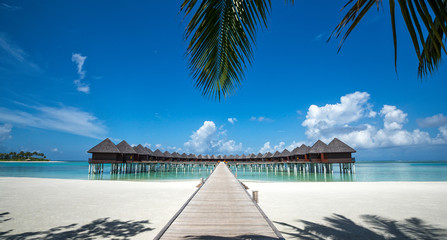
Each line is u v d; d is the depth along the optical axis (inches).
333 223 300.4
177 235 191.0
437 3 50.8
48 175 1438.2
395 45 52.7
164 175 1643.7
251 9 88.7
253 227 211.6
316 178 1352.1
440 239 241.8
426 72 111.3
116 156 1566.2
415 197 490.0
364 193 549.0
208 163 2404.0
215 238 183.8
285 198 484.1
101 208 385.4
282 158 2244.1
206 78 104.9
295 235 255.8
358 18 65.2
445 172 1800.0
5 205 409.1
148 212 358.0
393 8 53.7
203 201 330.0
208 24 90.9
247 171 2358.5
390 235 254.8
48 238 244.5
